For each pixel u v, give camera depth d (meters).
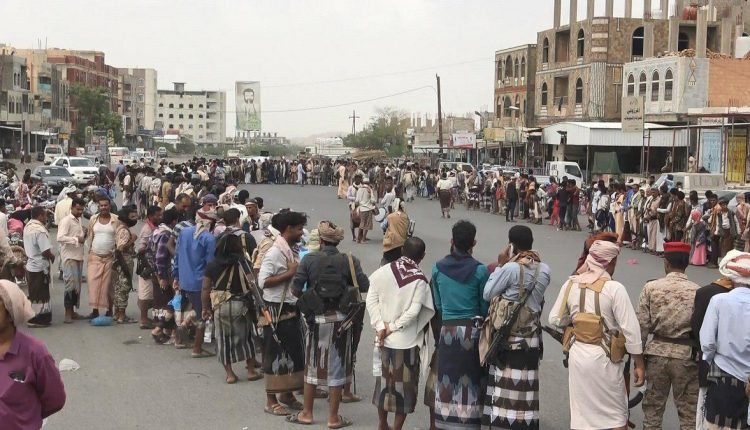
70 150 92.12
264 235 9.76
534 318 7.27
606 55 60.19
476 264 7.48
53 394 4.88
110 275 13.40
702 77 47.28
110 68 142.75
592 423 6.82
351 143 157.88
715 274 20.09
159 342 11.99
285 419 8.54
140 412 8.76
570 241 26.77
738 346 6.21
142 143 157.38
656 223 23.50
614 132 50.53
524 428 7.24
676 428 8.25
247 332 9.91
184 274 11.02
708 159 43.22
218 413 8.74
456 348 7.40
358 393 9.55
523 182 34.59
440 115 76.25
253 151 186.38
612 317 6.85
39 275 12.94
